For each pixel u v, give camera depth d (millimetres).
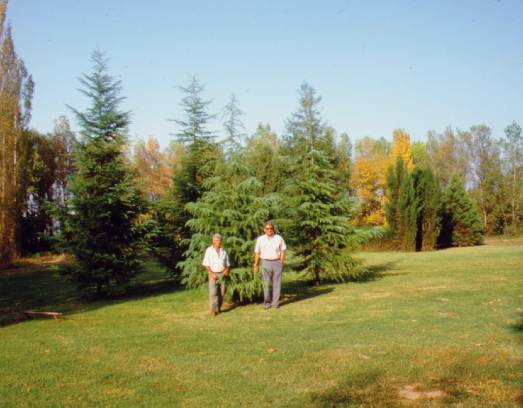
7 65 29125
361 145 49938
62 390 4902
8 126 28859
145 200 15227
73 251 13727
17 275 22078
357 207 15648
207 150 17141
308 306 10445
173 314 10336
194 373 5426
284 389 4773
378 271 17859
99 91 14781
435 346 6156
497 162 52844
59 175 42938
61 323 9484
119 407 4352
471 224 36219
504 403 4094
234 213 11164
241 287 10984
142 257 14789
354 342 6641
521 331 6812
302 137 15711
